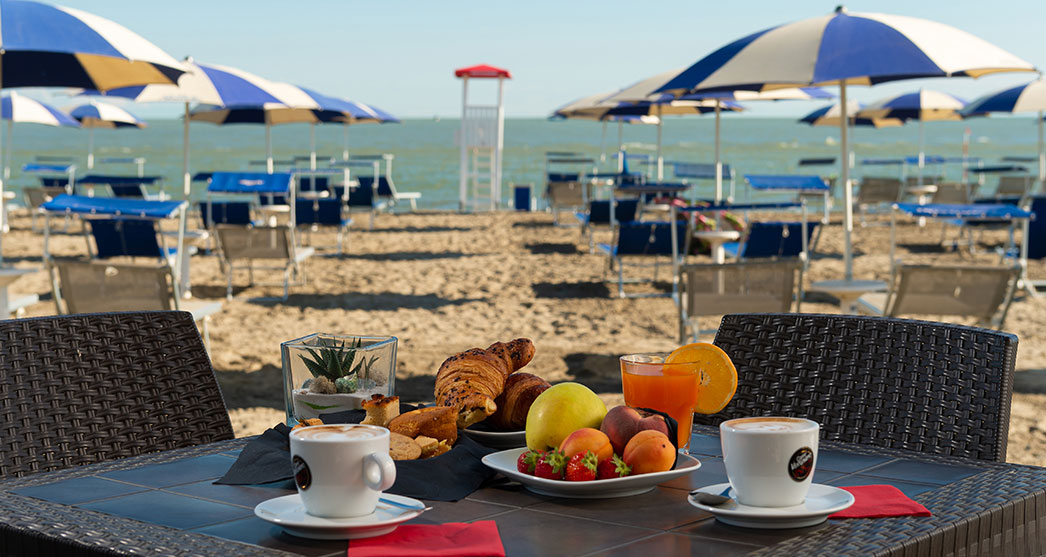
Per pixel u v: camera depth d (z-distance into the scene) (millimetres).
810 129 96312
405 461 1372
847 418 1870
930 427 1764
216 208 10461
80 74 6414
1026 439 4344
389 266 10445
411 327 7203
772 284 5473
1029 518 1275
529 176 38500
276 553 1064
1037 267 10406
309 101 9297
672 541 1123
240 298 8383
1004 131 90625
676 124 103188
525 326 7250
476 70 20125
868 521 1185
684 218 8297
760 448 1168
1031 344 6449
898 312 5031
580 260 10906
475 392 1516
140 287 5160
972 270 4844
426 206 23234
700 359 1556
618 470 1293
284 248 8250
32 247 12078
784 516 1143
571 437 1328
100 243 7480
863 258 11078
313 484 1137
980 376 1740
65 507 1267
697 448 1617
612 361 6023
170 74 6449
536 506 1270
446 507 1270
